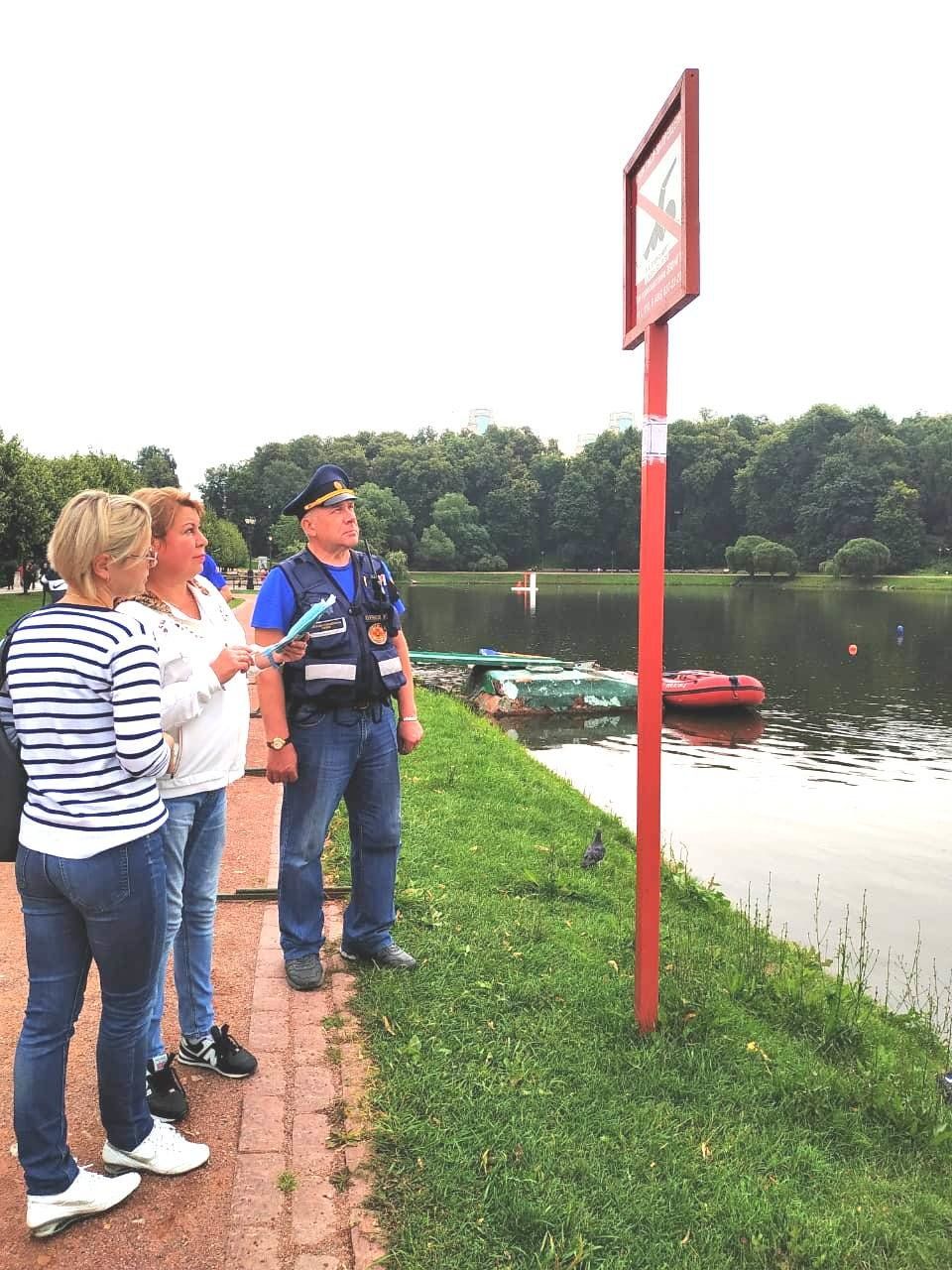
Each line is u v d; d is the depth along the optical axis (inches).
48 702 86.5
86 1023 136.2
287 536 3191.4
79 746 87.6
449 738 426.3
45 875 88.1
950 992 244.2
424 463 4111.7
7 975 149.1
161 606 111.6
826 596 2655.0
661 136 130.0
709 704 764.6
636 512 3841.0
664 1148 113.1
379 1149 107.5
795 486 3592.5
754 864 364.5
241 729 119.4
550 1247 92.9
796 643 1365.7
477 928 177.8
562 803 328.2
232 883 197.2
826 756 594.9
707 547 3865.7
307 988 147.8
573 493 3905.0
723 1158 113.7
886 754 603.2
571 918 195.5
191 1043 123.9
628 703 753.0
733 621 1792.6
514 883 214.4
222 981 150.9
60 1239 93.1
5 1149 107.0
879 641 1391.5
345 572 149.1
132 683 87.9
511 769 378.3
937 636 1466.5
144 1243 93.0
